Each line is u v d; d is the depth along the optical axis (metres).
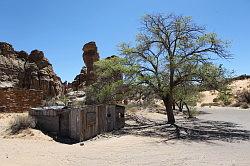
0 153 12.04
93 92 26.14
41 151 12.97
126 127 23.50
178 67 23.70
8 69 50.38
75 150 13.55
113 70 24.33
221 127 25.02
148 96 25.84
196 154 13.13
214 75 22.97
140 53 24.55
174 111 43.69
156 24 24.19
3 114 24.69
